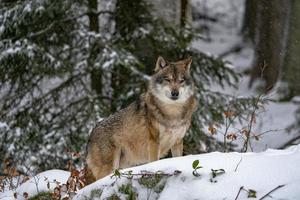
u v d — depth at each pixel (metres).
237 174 6.63
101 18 18.42
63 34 16.42
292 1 26.33
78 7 16.94
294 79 25.62
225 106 15.85
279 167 6.58
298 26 25.98
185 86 10.02
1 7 16.27
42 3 15.23
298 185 6.21
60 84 16.61
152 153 10.13
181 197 6.60
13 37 15.73
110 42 16.20
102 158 10.47
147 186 7.00
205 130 15.62
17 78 15.99
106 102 16.17
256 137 10.19
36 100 16.16
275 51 26.67
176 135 10.24
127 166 10.58
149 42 16.72
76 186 9.53
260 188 6.34
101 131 10.55
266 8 27.66
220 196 6.40
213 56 17.03
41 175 10.84
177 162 7.16
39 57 15.21
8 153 14.52
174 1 17.72
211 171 6.75
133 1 17.02
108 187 7.26
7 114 15.82
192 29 17.19
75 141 14.84
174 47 16.77
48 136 15.14
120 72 16.39
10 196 10.02
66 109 15.96
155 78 10.15
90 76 17.02
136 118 10.21
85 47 16.12
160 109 9.99
